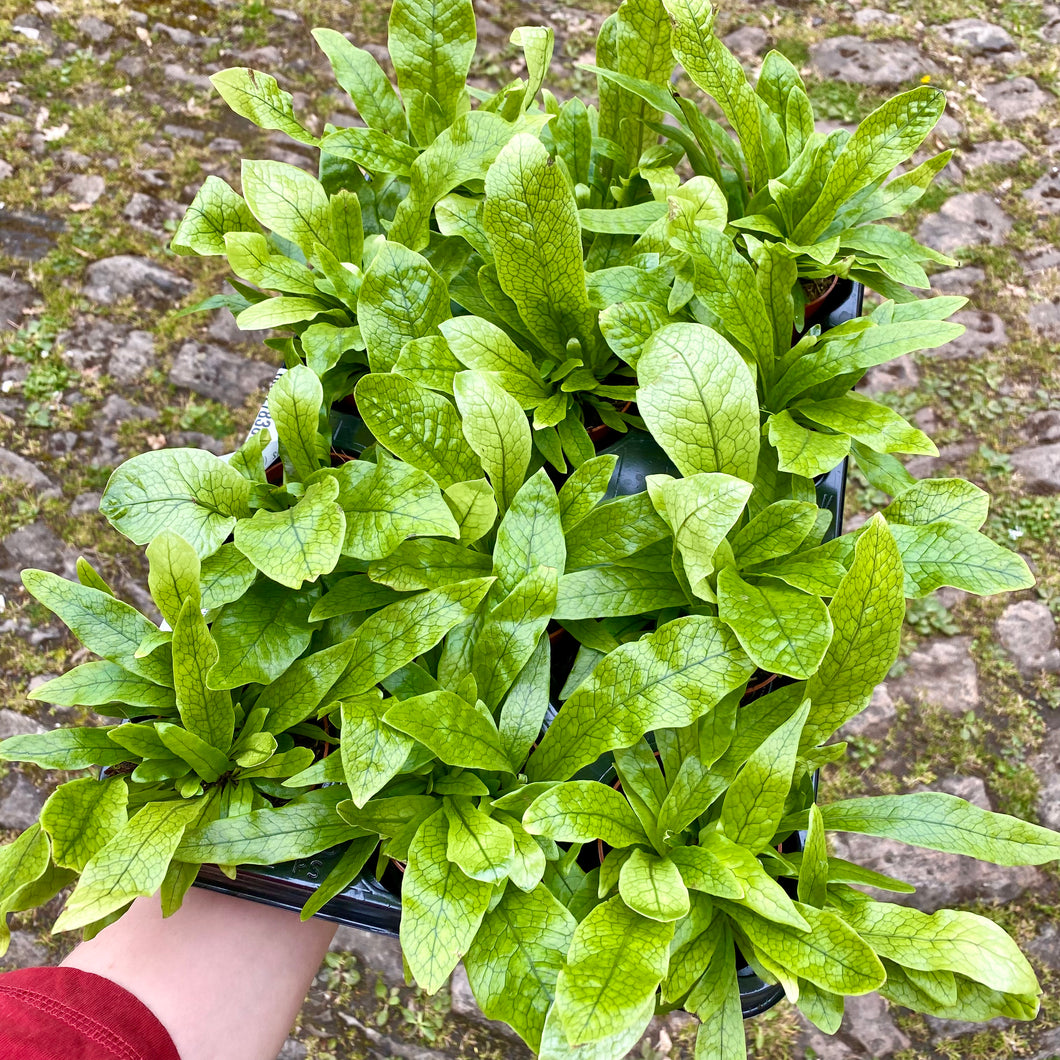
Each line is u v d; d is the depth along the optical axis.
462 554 0.27
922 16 0.94
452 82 0.33
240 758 0.26
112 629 0.27
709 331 0.26
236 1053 0.28
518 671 0.26
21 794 0.66
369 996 0.62
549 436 0.30
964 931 0.23
